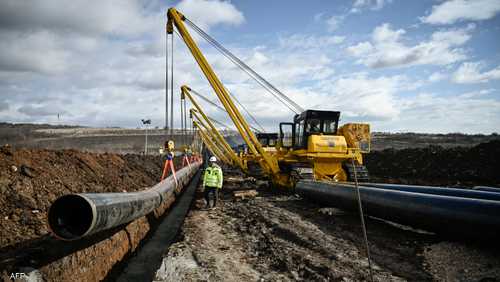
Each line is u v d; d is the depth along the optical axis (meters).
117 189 10.51
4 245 4.80
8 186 6.42
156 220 9.80
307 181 12.28
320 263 5.56
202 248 6.75
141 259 6.82
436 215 6.31
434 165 21.75
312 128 14.54
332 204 10.22
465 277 4.86
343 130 14.39
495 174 17.45
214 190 11.87
